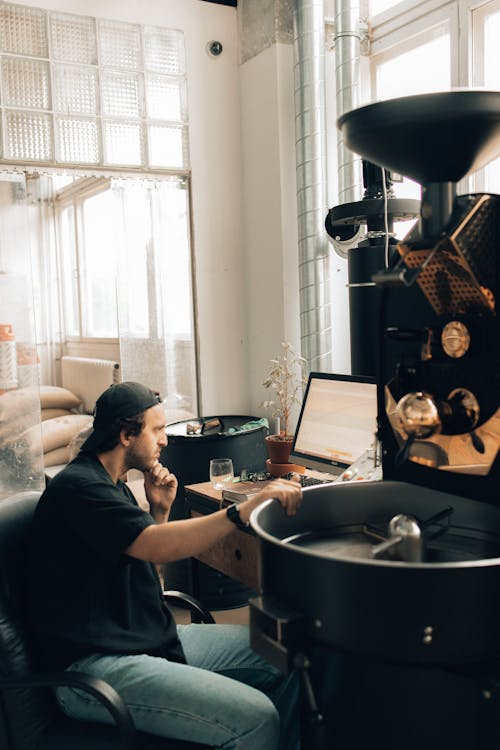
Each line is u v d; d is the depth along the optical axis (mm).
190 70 3842
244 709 1509
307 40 3512
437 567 979
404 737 1092
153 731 1543
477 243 1137
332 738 1167
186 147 3867
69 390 5941
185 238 3961
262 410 4082
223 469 2613
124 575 1698
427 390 1304
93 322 6250
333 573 1035
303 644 1095
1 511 1710
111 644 1637
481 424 1192
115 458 1830
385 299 1390
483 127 1066
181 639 1930
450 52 3455
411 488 1434
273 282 3865
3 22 3309
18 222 3449
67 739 1543
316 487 1447
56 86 3465
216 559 2414
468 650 1001
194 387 4027
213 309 4047
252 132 3928
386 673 1088
